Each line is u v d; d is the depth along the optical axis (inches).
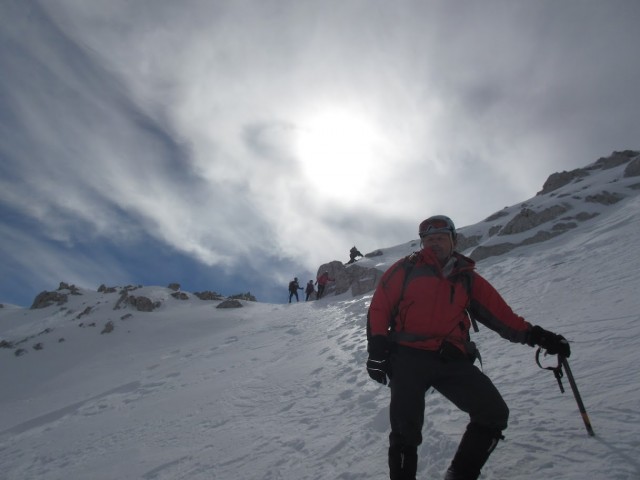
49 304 1357.0
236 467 185.2
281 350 515.5
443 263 117.0
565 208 716.7
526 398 157.1
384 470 139.8
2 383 765.3
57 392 657.6
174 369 581.0
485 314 115.9
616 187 731.4
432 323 109.3
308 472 158.7
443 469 126.6
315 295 1234.0
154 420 327.6
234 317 1043.3
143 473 212.5
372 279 925.2
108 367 760.3
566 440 119.2
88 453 290.0
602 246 454.6
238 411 285.9
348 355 370.0
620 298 257.8
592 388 147.3
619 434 113.8
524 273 472.4
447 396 108.3
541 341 113.0
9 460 338.0
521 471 111.1
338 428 198.7
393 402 104.2
